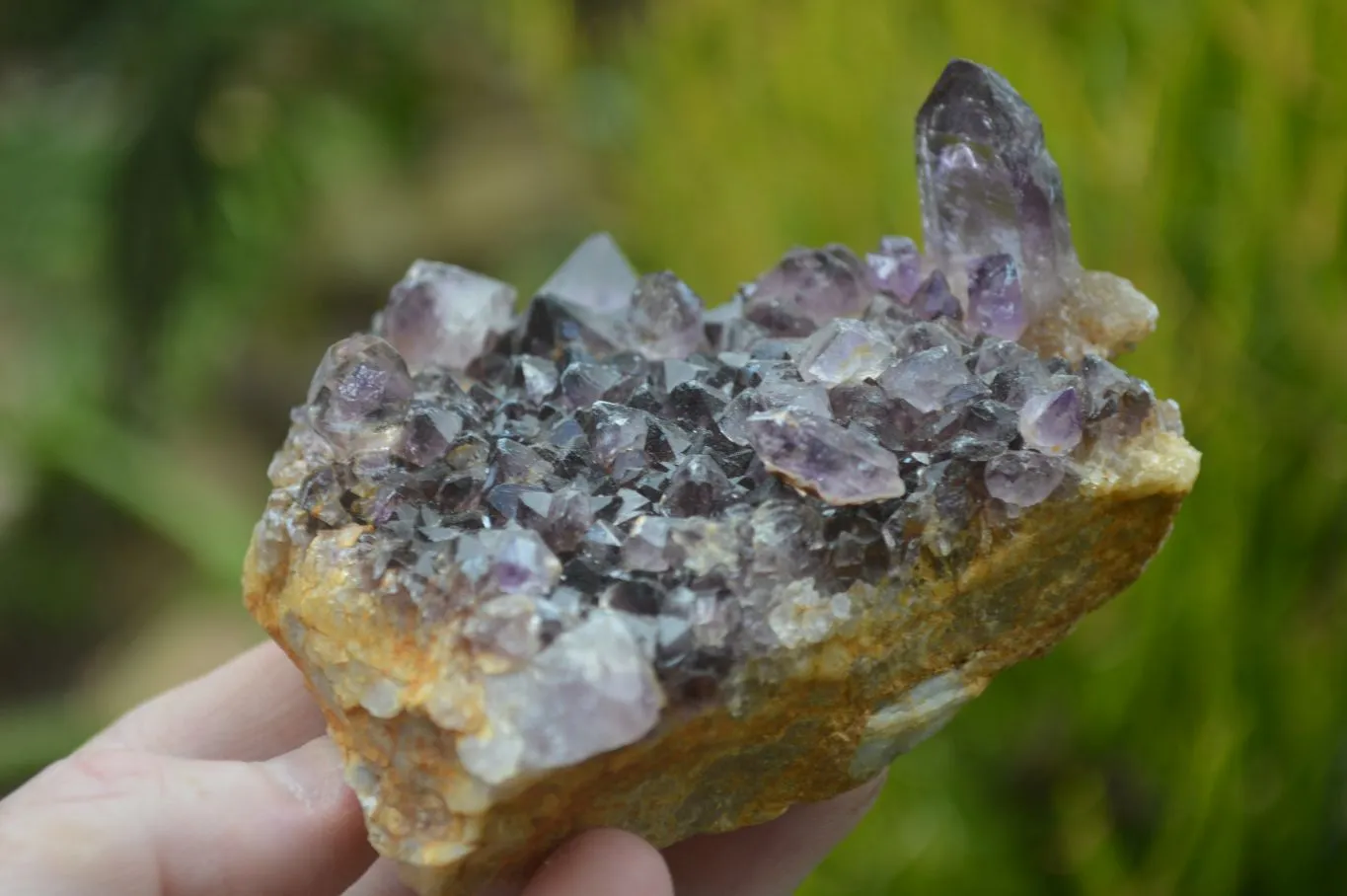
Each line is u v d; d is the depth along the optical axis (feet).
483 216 2.35
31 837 0.72
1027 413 0.74
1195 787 0.97
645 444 0.75
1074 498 0.75
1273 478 1.00
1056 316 0.83
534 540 0.70
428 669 0.71
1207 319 1.00
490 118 2.39
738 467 0.75
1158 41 1.06
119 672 1.86
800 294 0.84
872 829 1.07
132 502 1.82
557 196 2.25
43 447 1.87
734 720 0.73
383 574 0.73
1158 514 0.77
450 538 0.72
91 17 2.07
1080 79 1.09
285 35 2.00
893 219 1.13
